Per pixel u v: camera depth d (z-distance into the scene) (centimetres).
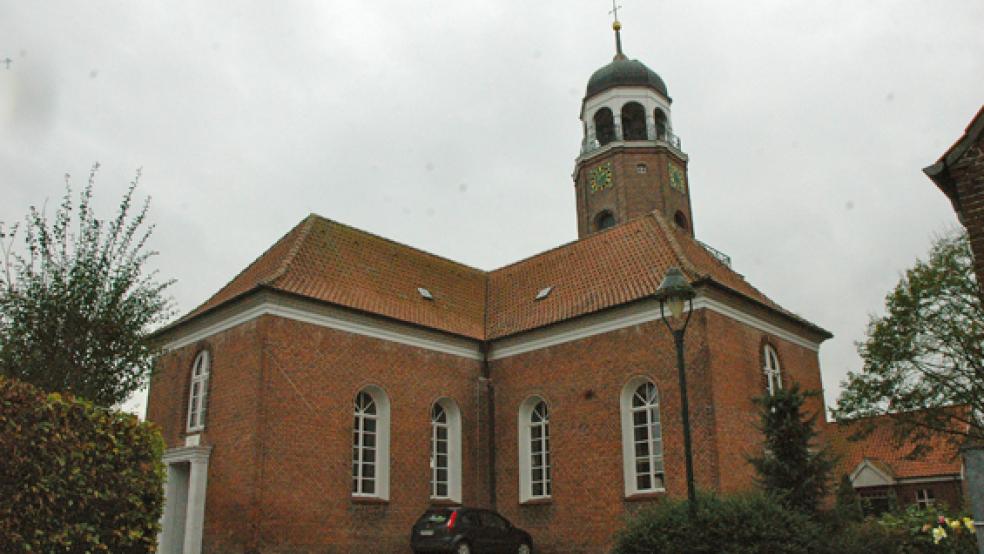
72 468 882
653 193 3325
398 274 2567
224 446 1988
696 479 1923
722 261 2612
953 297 2769
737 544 1303
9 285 1409
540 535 2230
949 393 2719
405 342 2319
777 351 2288
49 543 841
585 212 3456
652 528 1390
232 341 2084
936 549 1514
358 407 2172
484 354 2547
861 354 2952
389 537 2105
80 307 1423
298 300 2059
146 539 974
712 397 1939
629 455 2092
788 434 1686
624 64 3603
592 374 2223
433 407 2359
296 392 1995
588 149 3541
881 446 3725
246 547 1808
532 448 2373
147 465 990
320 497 1973
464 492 2345
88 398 1350
